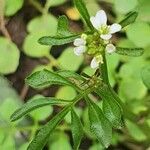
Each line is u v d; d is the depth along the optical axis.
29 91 0.16
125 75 0.14
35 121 0.14
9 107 0.13
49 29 0.15
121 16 0.15
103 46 0.09
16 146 0.14
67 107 0.10
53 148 0.13
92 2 0.15
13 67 0.15
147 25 0.14
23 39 0.16
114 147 0.15
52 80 0.09
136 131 0.14
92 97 0.15
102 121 0.09
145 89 0.14
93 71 0.14
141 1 0.14
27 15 0.16
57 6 0.16
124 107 0.11
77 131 0.09
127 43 0.14
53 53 0.16
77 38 0.09
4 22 0.16
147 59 0.14
